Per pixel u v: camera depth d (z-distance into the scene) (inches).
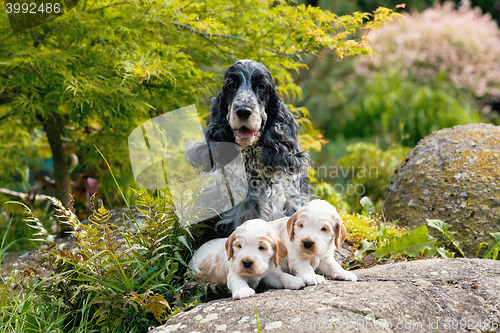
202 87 154.2
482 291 80.0
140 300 87.2
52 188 201.9
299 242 88.1
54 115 165.3
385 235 122.7
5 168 209.9
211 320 76.6
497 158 136.6
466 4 448.1
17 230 189.5
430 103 363.6
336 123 425.1
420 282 85.0
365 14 146.3
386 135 367.2
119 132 172.7
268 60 160.2
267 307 76.9
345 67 452.8
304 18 148.3
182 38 157.8
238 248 85.9
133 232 130.6
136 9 146.4
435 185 140.2
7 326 92.5
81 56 138.4
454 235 129.8
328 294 80.1
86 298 96.7
